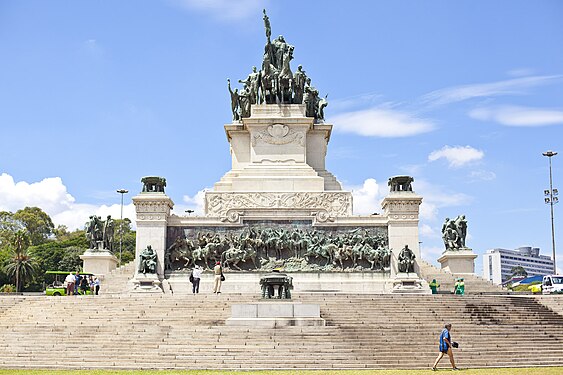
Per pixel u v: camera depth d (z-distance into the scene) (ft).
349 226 194.29
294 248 191.83
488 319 143.33
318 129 225.97
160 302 147.95
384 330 124.06
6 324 137.80
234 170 224.33
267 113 222.89
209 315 138.92
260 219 195.00
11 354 115.55
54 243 457.68
